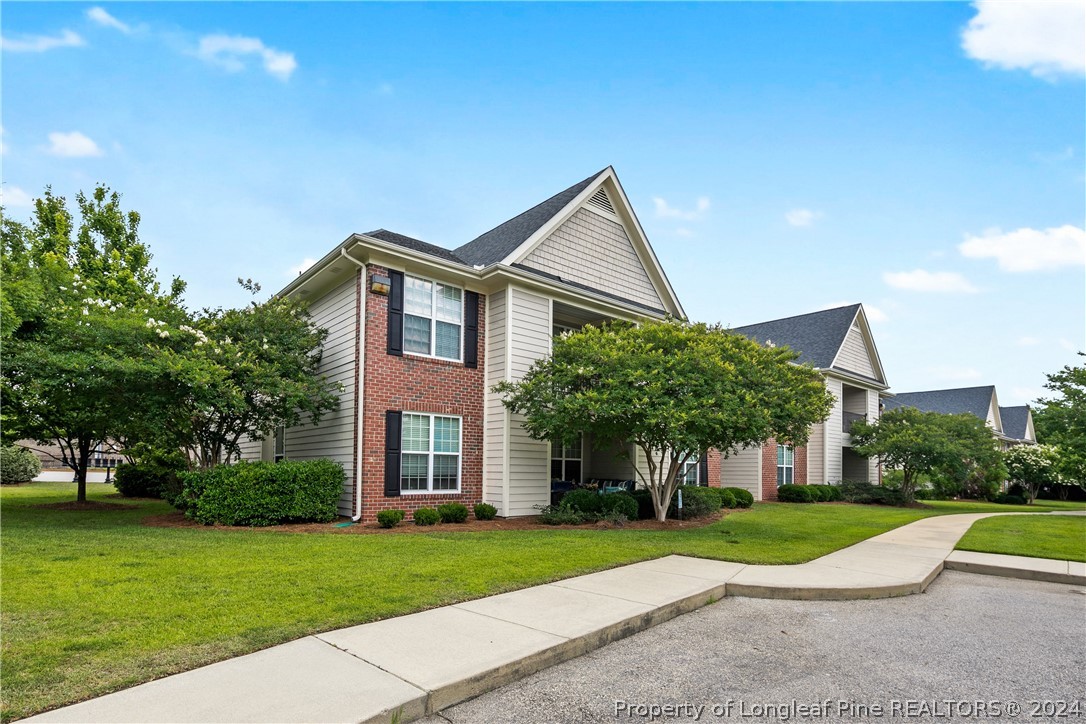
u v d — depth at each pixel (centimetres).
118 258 1969
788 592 673
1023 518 1694
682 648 490
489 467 1362
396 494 1208
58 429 1507
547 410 1222
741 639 519
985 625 586
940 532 1249
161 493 1797
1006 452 3372
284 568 678
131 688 349
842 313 2817
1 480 2444
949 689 416
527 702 375
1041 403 2322
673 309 1839
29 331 1113
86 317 1053
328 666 392
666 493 1342
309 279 1346
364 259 1220
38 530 966
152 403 1061
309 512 1128
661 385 1142
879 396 3009
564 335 1355
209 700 334
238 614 493
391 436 1212
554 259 1526
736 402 1107
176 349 1122
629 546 912
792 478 2519
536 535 1036
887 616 611
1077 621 608
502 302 1380
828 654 484
